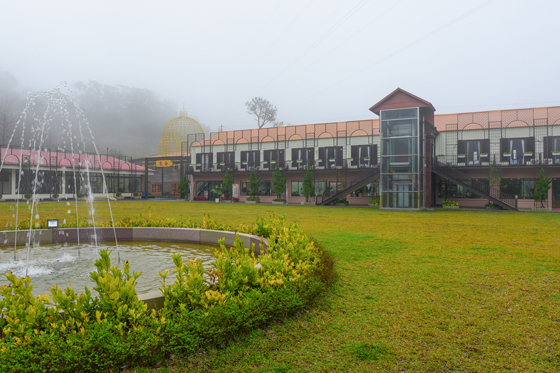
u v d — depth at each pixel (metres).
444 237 12.64
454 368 3.60
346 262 8.38
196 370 3.45
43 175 41.66
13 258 8.76
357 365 3.63
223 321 3.88
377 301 5.58
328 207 33.16
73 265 7.99
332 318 4.86
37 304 3.39
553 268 7.81
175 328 3.59
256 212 26.09
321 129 40.94
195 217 21.56
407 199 28.36
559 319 4.86
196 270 4.28
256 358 3.71
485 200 32.75
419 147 28.27
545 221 19.05
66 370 3.01
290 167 41.84
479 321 4.79
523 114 32.31
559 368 3.59
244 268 4.93
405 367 3.61
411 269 7.69
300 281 5.33
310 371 3.50
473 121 34.22
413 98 29.00
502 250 10.04
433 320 4.82
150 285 6.30
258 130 45.69
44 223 11.44
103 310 3.63
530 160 30.78
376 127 38.59
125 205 34.44
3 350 2.89
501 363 3.69
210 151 47.09
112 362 3.19
